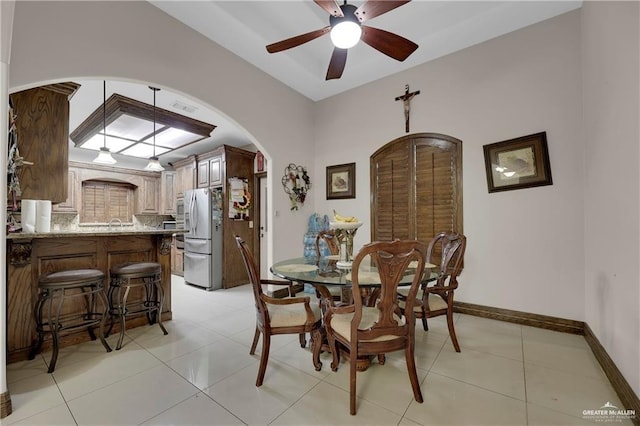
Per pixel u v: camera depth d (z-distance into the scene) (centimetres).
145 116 372
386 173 394
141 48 265
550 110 281
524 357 222
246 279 509
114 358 223
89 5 236
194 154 574
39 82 213
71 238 252
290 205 432
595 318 232
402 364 214
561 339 255
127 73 255
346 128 440
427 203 358
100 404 167
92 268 264
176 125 409
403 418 155
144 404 167
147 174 660
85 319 255
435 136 353
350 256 248
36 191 270
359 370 203
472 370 204
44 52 215
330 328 194
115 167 611
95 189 611
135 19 262
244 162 515
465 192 331
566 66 274
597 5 216
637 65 152
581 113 266
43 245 238
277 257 412
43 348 232
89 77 236
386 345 166
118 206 641
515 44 301
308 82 416
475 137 325
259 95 383
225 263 475
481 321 303
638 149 153
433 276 208
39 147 272
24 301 222
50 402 169
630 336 163
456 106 338
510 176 300
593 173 234
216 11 282
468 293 327
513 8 271
